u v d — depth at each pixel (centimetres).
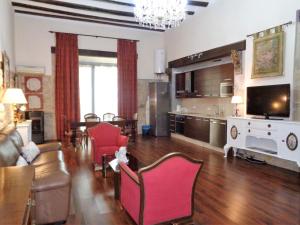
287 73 429
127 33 827
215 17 612
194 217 262
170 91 837
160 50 834
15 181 171
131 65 828
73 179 384
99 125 462
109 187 352
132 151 582
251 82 504
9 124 472
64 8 642
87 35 770
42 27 719
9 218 117
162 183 212
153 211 217
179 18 455
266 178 385
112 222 254
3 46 464
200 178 386
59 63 733
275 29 444
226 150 521
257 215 266
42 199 237
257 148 469
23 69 691
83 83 832
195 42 698
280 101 428
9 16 578
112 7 636
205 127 621
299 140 374
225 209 281
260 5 479
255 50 485
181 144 671
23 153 346
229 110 604
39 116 687
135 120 700
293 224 247
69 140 659
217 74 616
